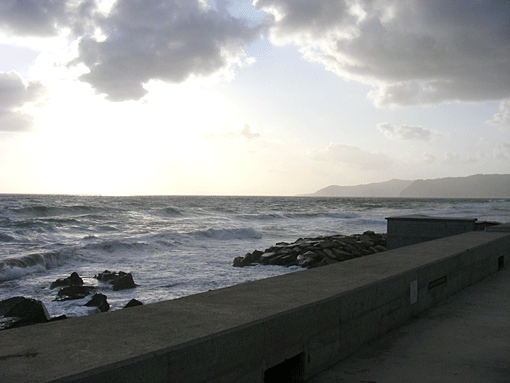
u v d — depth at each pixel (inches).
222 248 776.9
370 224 1397.6
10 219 1177.4
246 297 132.2
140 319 108.0
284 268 557.9
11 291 430.6
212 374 95.3
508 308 203.3
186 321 105.9
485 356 142.7
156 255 681.6
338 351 137.3
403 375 127.3
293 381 124.0
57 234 963.3
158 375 85.3
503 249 323.0
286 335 116.0
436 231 432.8
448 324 177.9
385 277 165.5
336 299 136.3
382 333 163.2
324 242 659.4
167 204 2800.2
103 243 694.5
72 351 85.4
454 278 232.5
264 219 1594.5
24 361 80.1
